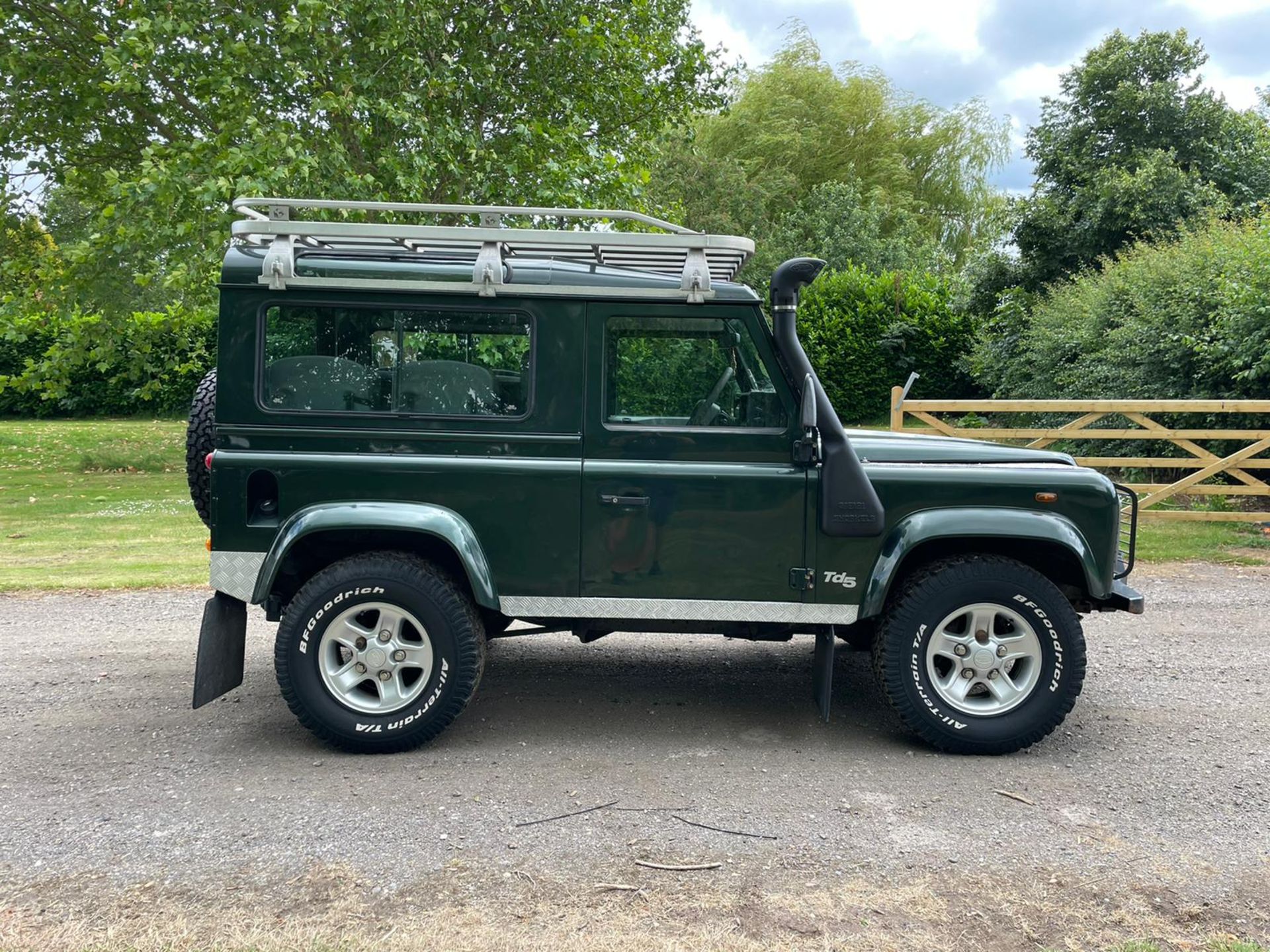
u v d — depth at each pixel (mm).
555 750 4113
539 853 3141
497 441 4023
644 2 13781
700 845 3207
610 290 4008
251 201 4039
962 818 3428
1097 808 3523
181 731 4332
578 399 4027
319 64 11023
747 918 2744
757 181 32562
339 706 3971
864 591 4059
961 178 35031
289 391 3998
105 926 2670
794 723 4500
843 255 29719
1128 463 9922
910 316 21438
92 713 4582
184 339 15367
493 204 12086
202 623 3969
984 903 2832
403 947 2570
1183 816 3453
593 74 13594
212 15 11219
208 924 2689
